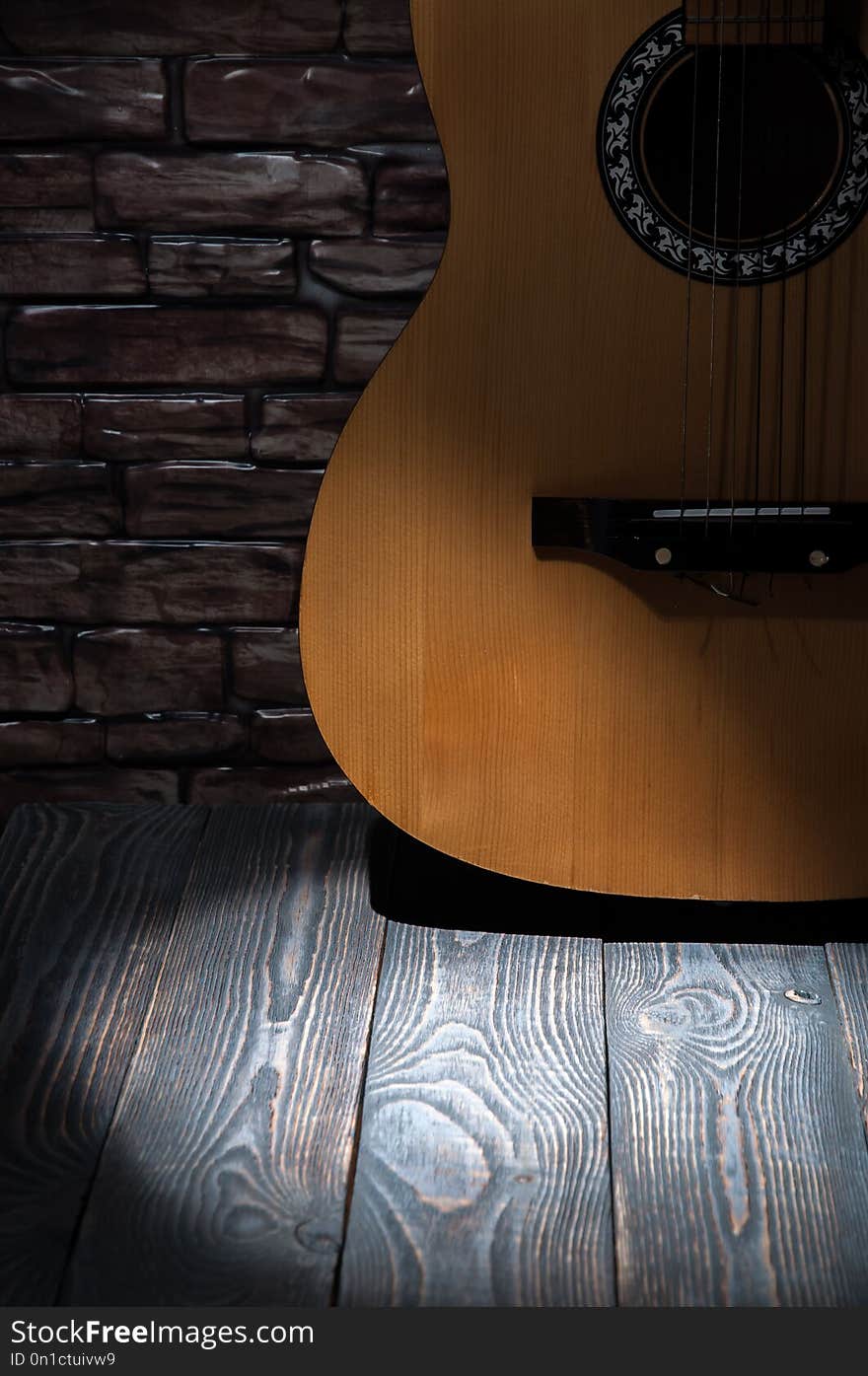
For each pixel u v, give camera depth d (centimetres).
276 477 120
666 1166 92
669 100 100
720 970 104
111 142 115
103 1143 93
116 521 121
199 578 122
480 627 103
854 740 103
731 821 104
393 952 106
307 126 115
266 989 102
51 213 116
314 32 113
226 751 125
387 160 115
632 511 101
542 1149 92
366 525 102
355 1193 90
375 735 104
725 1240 88
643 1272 87
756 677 102
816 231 99
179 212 116
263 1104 95
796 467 101
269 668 124
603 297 100
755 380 100
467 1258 87
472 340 101
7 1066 97
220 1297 86
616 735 103
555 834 105
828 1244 88
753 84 100
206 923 108
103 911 109
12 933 106
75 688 124
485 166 99
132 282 117
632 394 101
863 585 101
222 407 119
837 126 99
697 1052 98
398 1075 97
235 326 118
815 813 104
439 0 98
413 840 116
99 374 118
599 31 98
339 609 103
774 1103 95
